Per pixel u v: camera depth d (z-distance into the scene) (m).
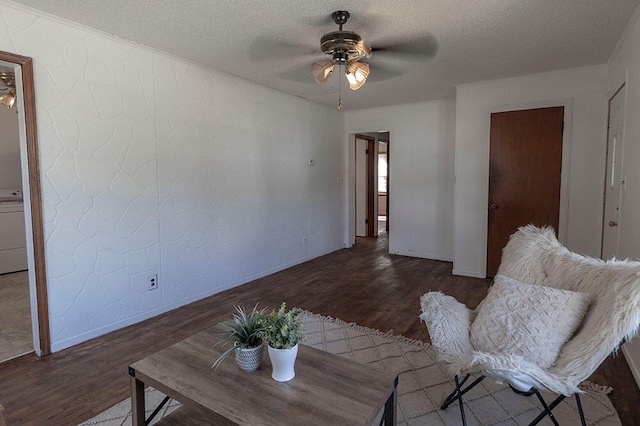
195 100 3.53
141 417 1.57
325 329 2.93
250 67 3.64
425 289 3.99
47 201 2.51
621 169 2.81
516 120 4.09
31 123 2.41
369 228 7.41
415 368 2.34
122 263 2.99
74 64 2.62
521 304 1.73
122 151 2.95
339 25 2.58
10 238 4.64
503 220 4.26
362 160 7.39
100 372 2.30
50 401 2.00
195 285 3.64
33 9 2.38
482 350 1.69
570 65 3.65
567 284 1.79
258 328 1.52
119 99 2.91
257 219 4.38
